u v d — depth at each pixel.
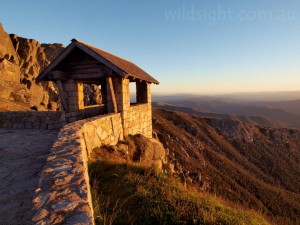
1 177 4.24
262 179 100.06
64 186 2.64
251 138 143.00
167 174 6.52
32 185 3.88
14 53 45.44
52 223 1.94
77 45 9.57
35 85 40.31
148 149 11.01
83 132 6.27
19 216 2.93
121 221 3.75
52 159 3.59
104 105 13.57
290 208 58.81
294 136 156.12
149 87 15.20
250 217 4.95
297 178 106.56
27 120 10.71
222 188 54.41
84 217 2.04
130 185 5.01
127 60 15.55
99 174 5.54
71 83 10.46
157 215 3.91
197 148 98.44
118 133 9.91
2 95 24.28
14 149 6.32
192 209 4.21
